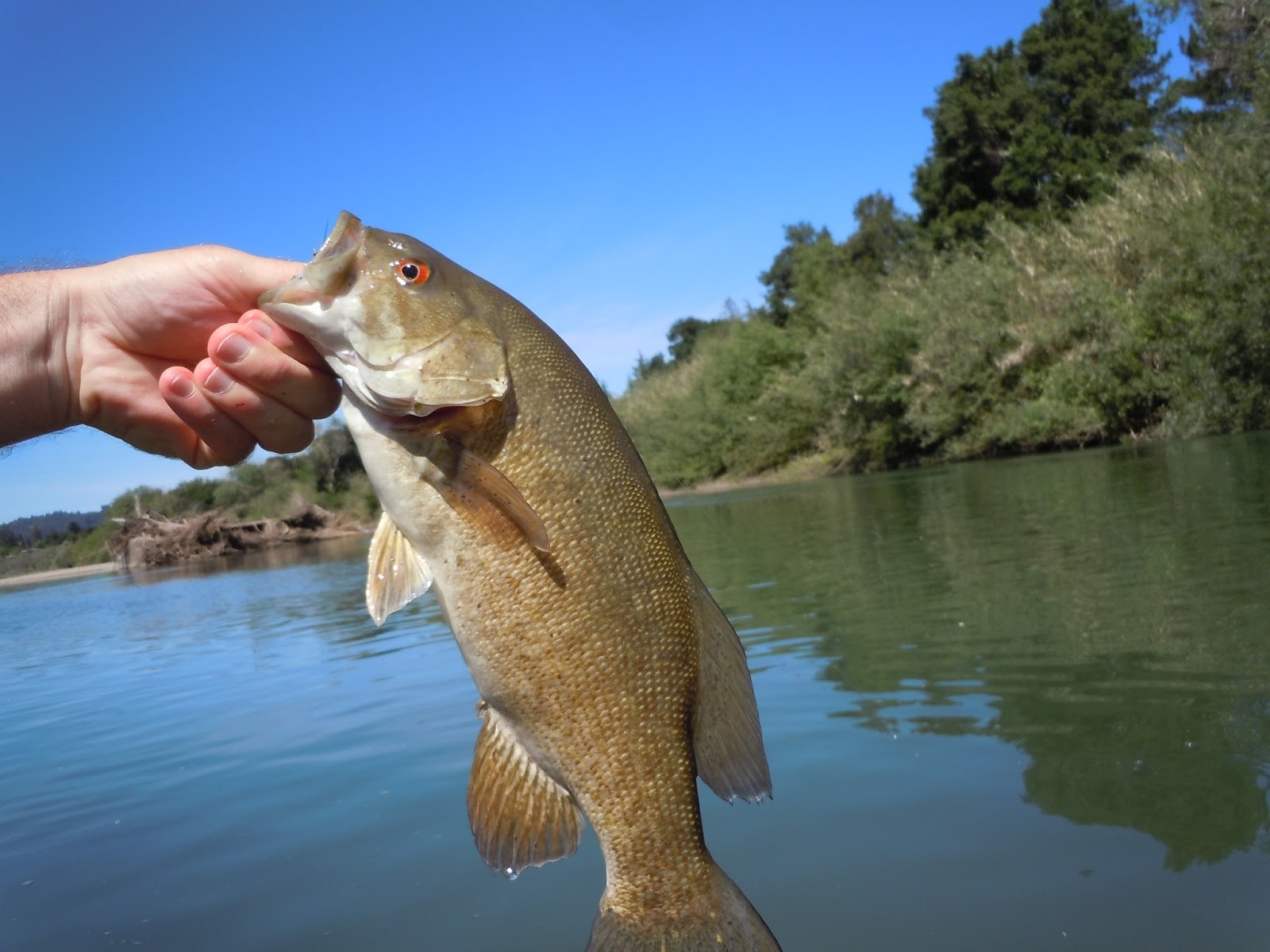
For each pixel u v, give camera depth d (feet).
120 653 7.04
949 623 4.24
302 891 2.38
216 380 1.43
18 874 2.68
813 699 3.35
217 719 4.32
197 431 1.48
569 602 1.44
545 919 2.15
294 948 2.12
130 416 1.55
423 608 7.06
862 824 2.35
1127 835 2.15
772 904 2.05
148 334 1.52
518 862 1.47
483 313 1.49
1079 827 2.19
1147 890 1.93
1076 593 4.46
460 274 1.52
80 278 1.51
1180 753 2.53
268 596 9.87
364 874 2.43
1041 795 2.38
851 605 4.97
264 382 1.44
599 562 1.46
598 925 1.47
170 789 3.32
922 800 2.43
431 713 3.84
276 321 1.44
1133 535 5.79
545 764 1.47
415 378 1.42
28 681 6.31
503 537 1.43
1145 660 3.32
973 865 2.10
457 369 1.44
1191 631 3.59
